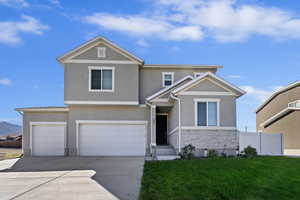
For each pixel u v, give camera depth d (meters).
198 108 19.00
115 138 22.05
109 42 22.03
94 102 21.75
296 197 9.52
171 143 21.84
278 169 13.21
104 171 13.20
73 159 18.77
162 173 12.09
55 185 10.30
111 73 22.08
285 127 29.09
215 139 18.80
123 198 8.70
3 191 9.45
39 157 20.73
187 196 9.06
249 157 17.61
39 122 22.36
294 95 28.67
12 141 38.78
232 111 19.14
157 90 24.09
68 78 21.78
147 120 22.20
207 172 12.27
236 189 9.91
